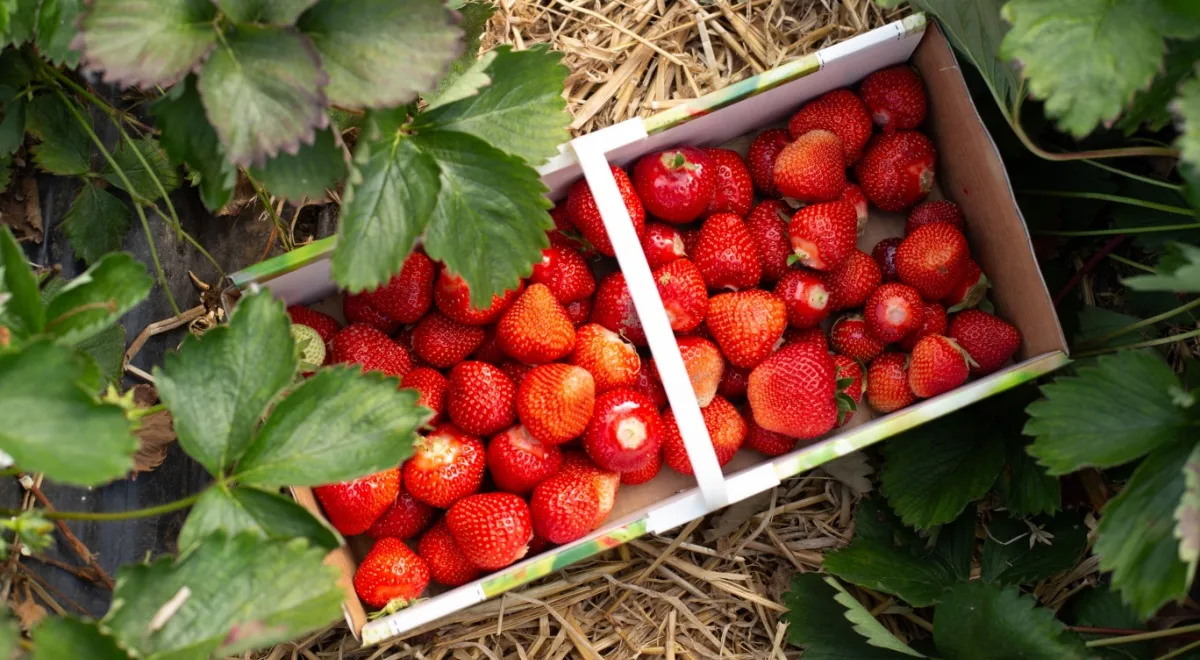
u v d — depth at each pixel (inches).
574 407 19.8
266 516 15.5
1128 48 16.3
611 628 23.4
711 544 23.9
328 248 19.8
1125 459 17.2
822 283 21.7
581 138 20.2
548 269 21.1
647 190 21.2
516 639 23.2
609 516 21.9
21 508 21.8
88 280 15.1
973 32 20.2
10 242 14.3
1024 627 19.6
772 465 19.9
